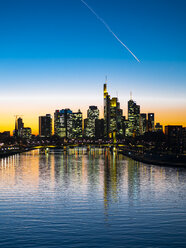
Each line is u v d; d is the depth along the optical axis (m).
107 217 71.62
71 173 180.88
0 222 67.38
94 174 174.62
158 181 142.50
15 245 53.00
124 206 84.75
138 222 66.81
